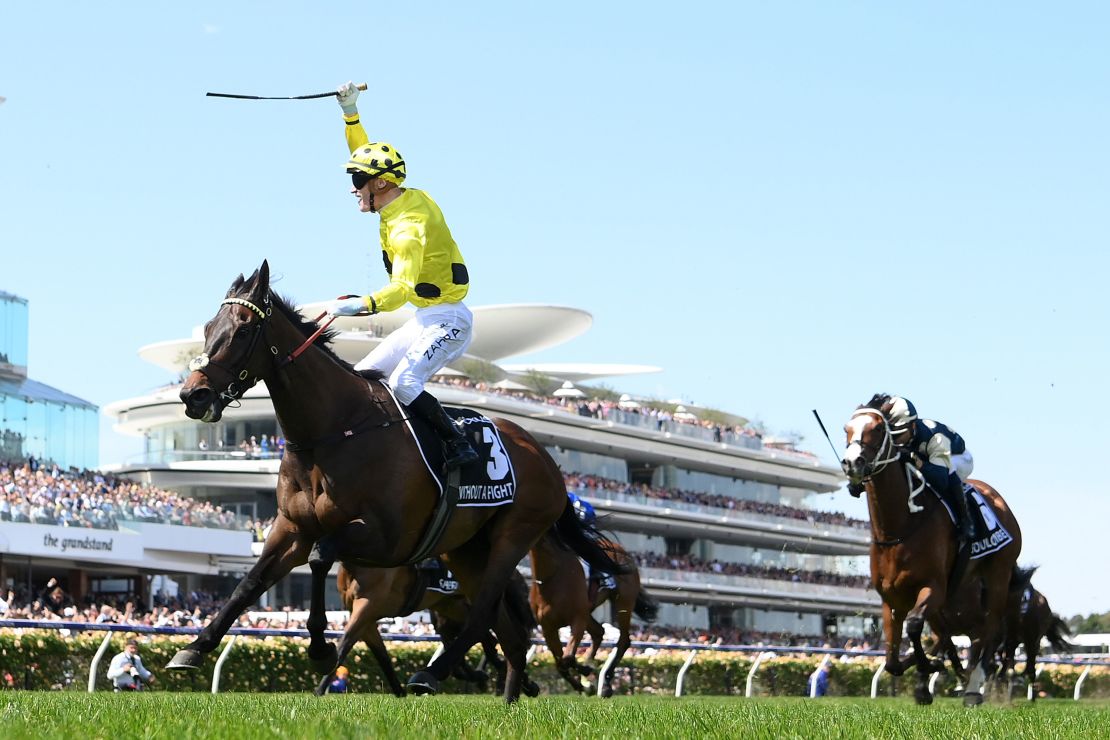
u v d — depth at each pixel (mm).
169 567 43250
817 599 69125
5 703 7070
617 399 86188
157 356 77125
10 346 51250
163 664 20406
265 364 7828
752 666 30016
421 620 38938
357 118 9289
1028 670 21406
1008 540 13898
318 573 7859
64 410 51188
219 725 5605
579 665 17812
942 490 12812
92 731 5254
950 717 8750
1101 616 54875
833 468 79812
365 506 7996
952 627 15797
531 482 9133
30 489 38750
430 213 8766
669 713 7949
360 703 9125
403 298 8461
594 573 18188
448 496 8391
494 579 8891
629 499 63000
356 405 8070
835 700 18797
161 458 58344
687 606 63188
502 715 7285
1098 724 7418
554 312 85812
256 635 22031
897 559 12688
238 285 8008
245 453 57938
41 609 31828
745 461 73500
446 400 58312
